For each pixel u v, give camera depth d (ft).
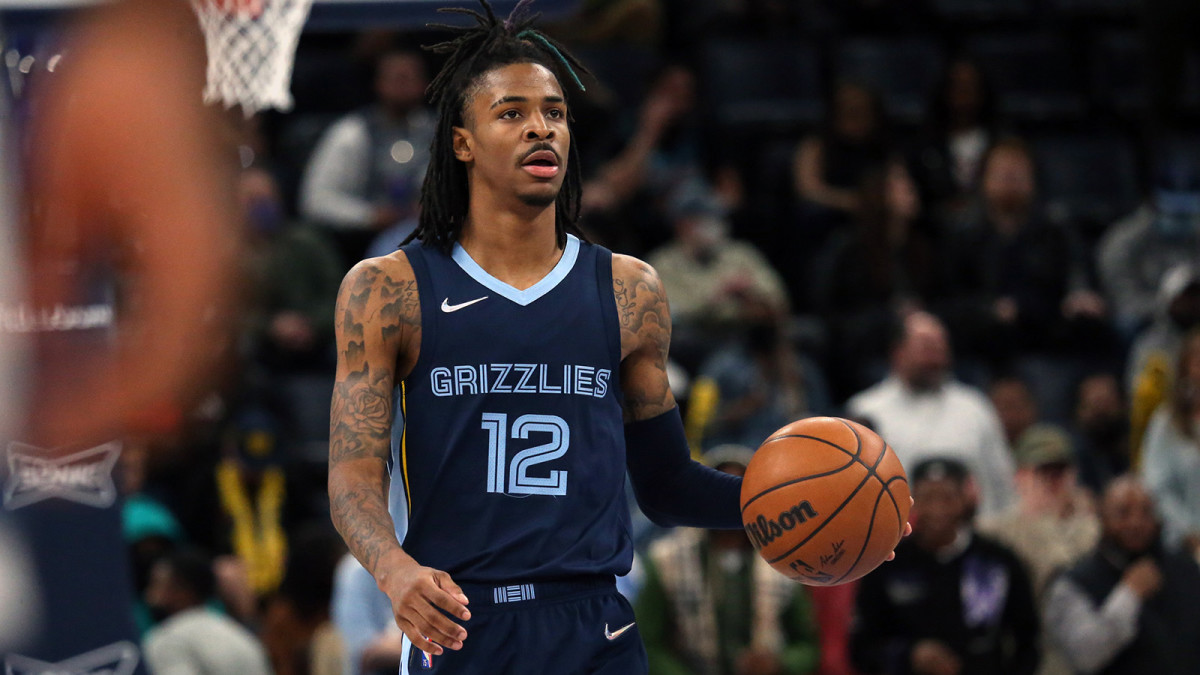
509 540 24.93
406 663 25.75
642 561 49.65
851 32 96.58
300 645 49.65
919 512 50.19
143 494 56.34
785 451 26.27
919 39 94.63
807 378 66.03
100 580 33.96
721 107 89.10
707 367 64.80
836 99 80.43
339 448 24.70
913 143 81.46
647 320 26.58
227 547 60.54
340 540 50.62
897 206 74.79
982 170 75.66
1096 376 67.87
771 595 48.91
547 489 25.17
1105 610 50.83
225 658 46.16
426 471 25.26
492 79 25.59
